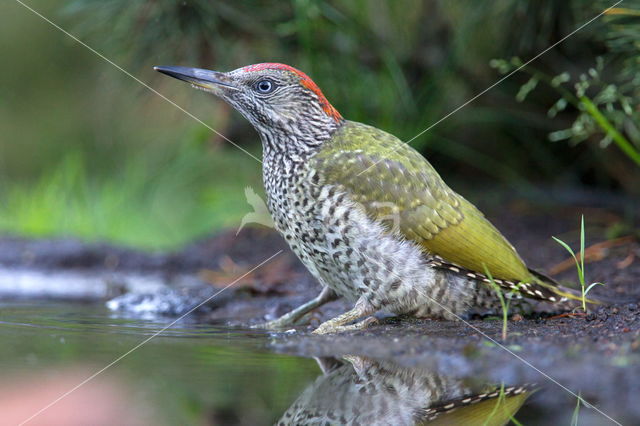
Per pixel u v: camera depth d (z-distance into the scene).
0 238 14.01
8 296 10.31
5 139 18.41
